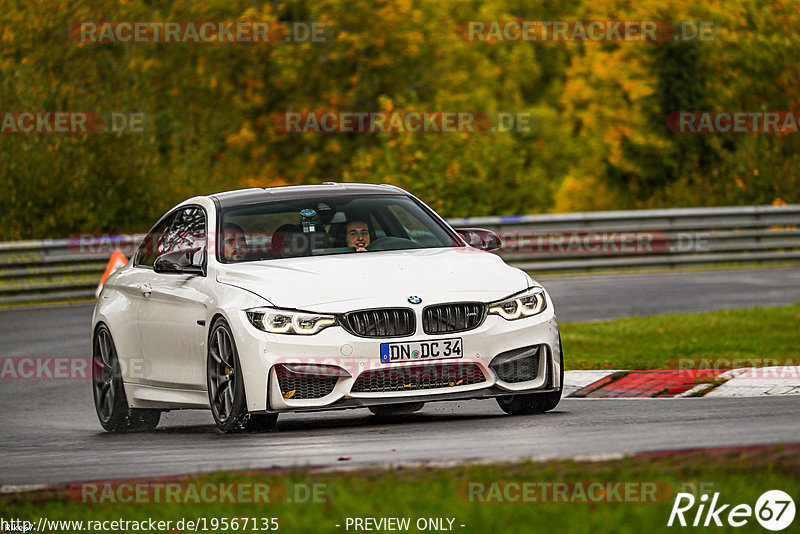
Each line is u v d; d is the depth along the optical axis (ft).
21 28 249.34
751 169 263.08
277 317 64.90
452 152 268.82
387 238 74.74
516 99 385.91
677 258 207.10
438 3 347.56
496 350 65.82
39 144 223.30
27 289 180.34
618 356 104.22
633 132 305.94
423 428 65.46
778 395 78.02
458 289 66.39
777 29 292.20
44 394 102.68
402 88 347.77
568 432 59.88
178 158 253.03
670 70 300.40
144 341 77.30
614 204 313.53
